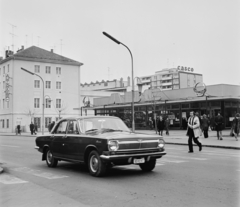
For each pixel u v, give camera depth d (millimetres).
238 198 5980
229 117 34688
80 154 8914
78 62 66688
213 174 8609
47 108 62562
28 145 21250
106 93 80062
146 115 42625
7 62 61500
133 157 8234
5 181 8148
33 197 6402
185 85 96062
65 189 7055
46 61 62969
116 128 9555
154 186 7133
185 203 5668
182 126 37875
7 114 60469
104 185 7336
